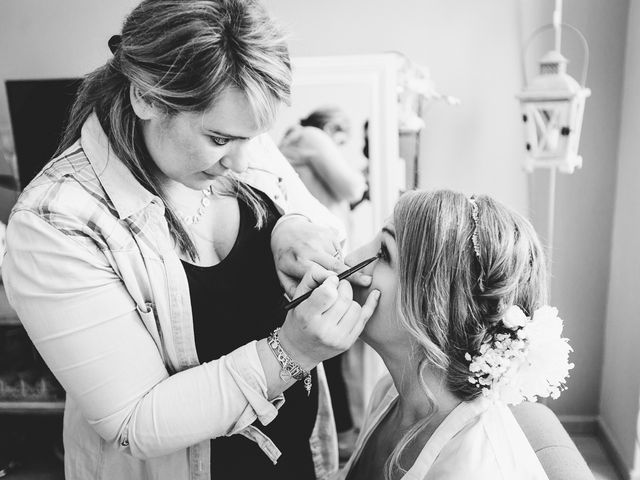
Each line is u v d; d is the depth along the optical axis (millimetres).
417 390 1002
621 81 2150
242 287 1074
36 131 2146
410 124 2096
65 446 1105
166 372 938
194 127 797
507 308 920
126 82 856
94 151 893
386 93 2070
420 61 2174
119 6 2176
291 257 1044
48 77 2238
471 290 921
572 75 2160
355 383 2232
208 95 753
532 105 1860
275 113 822
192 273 992
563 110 1839
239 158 875
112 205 883
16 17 2195
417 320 930
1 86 2234
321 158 2127
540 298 974
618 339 2227
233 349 1064
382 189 2121
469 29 2141
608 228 2273
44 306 827
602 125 2191
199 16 742
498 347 908
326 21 2154
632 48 2059
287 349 885
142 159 903
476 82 2178
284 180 1233
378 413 1170
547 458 998
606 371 2355
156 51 751
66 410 1101
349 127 2104
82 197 860
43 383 2285
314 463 1319
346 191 2141
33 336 850
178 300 952
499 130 2211
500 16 2123
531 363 890
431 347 919
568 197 2252
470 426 918
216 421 877
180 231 963
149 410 864
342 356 2217
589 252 2301
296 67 2082
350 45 2170
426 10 2133
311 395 1209
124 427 867
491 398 921
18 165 2186
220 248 1061
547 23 2121
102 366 850
